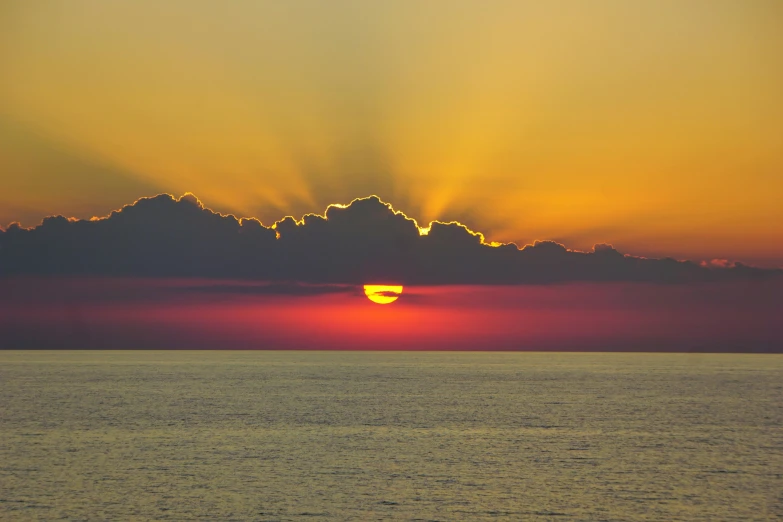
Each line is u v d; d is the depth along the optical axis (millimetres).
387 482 61188
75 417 102250
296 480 61688
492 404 125000
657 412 114000
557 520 51188
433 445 79188
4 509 52188
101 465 67062
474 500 55906
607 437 85812
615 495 57625
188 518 50562
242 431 88812
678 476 64375
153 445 78188
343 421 98812
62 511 51812
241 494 56844
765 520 51312
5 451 73875
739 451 77000
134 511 52031
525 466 68125
